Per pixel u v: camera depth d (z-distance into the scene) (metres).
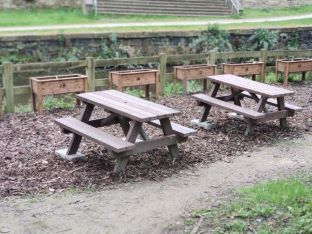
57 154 5.81
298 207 4.15
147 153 5.84
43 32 15.75
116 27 17.88
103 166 5.42
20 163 5.51
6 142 6.39
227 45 17.66
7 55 14.81
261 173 5.30
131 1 22.69
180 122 7.59
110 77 9.20
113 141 5.10
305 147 6.34
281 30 18.48
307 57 13.88
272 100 7.57
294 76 12.53
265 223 3.93
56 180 4.99
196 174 5.25
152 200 4.53
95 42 15.80
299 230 3.78
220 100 7.37
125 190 4.77
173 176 5.17
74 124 5.67
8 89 8.18
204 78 10.18
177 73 10.08
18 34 15.05
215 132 6.99
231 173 5.30
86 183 4.93
